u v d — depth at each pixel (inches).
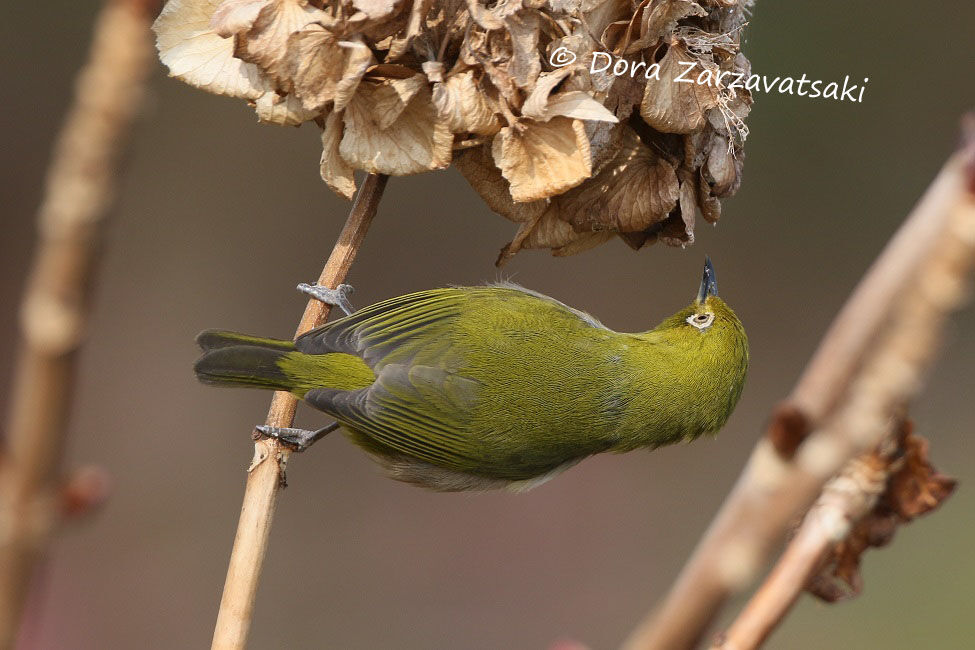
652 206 277.6
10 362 768.9
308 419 784.9
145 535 721.0
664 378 352.5
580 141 247.3
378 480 768.3
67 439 63.0
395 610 707.4
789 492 61.6
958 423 847.7
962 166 54.3
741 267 929.5
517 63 244.4
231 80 248.5
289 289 883.4
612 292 922.7
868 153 914.7
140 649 647.1
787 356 910.4
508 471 343.9
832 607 700.7
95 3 862.5
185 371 823.7
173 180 870.4
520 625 711.7
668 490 800.9
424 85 249.0
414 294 345.7
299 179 904.9
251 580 251.4
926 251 54.9
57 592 649.6
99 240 58.9
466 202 916.6
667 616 64.0
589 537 760.3
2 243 816.9
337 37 240.8
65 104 847.7
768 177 924.0
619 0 252.1
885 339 57.1
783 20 886.4
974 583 720.3
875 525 134.6
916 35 893.2
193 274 858.8
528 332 343.0
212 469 783.7
